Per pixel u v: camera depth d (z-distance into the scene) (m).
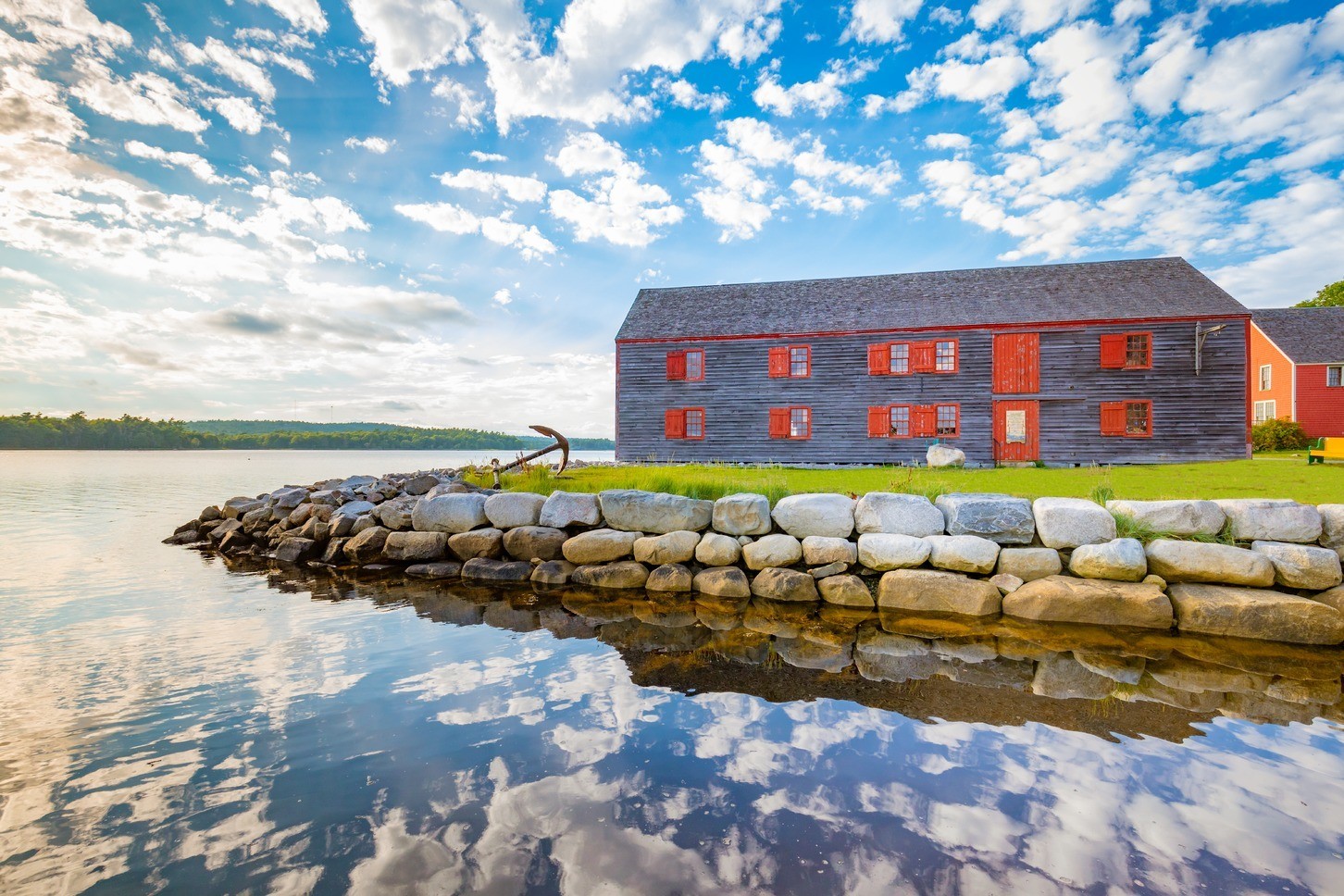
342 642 5.29
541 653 4.94
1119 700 3.95
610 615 6.22
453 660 4.79
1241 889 2.21
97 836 2.56
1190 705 3.87
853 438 22.45
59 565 9.40
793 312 24.28
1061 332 20.69
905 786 2.89
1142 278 21.80
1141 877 2.27
